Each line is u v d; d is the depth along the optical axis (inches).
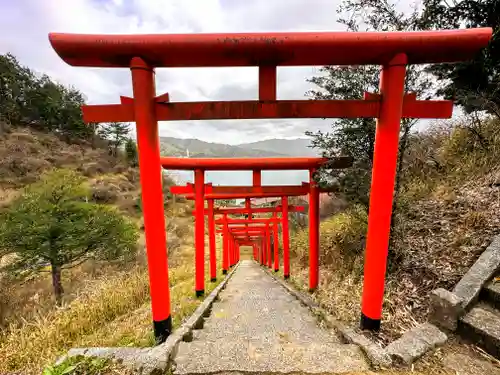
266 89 86.8
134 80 80.1
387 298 103.1
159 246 87.4
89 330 131.5
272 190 191.8
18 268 243.9
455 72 128.1
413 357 69.4
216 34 75.1
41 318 145.3
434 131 205.5
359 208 147.3
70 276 315.3
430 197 152.6
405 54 77.1
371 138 116.9
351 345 79.6
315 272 168.7
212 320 119.9
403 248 121.6
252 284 246.7
